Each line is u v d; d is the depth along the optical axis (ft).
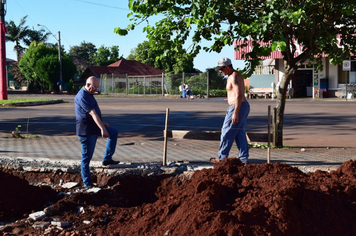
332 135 38.06
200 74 138.51
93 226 15.58
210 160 23.45
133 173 21.27
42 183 21.71
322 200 13.56
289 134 39.45
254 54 26.89
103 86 177.27
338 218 13.24
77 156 26.50
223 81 140.46
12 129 44.65
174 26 26.86
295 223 12.63
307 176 16.28
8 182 17.90
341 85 100.58
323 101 90.33
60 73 179.32
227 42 27.58
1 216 16.51
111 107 79.61
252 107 74.49
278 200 12.91
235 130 21.39
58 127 46.32
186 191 15.02
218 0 24.64
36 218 16.20
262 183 14.87
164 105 85.25
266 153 27.45
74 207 17.53
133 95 141.90
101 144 32.19
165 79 150.10
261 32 23.71
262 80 111.14
